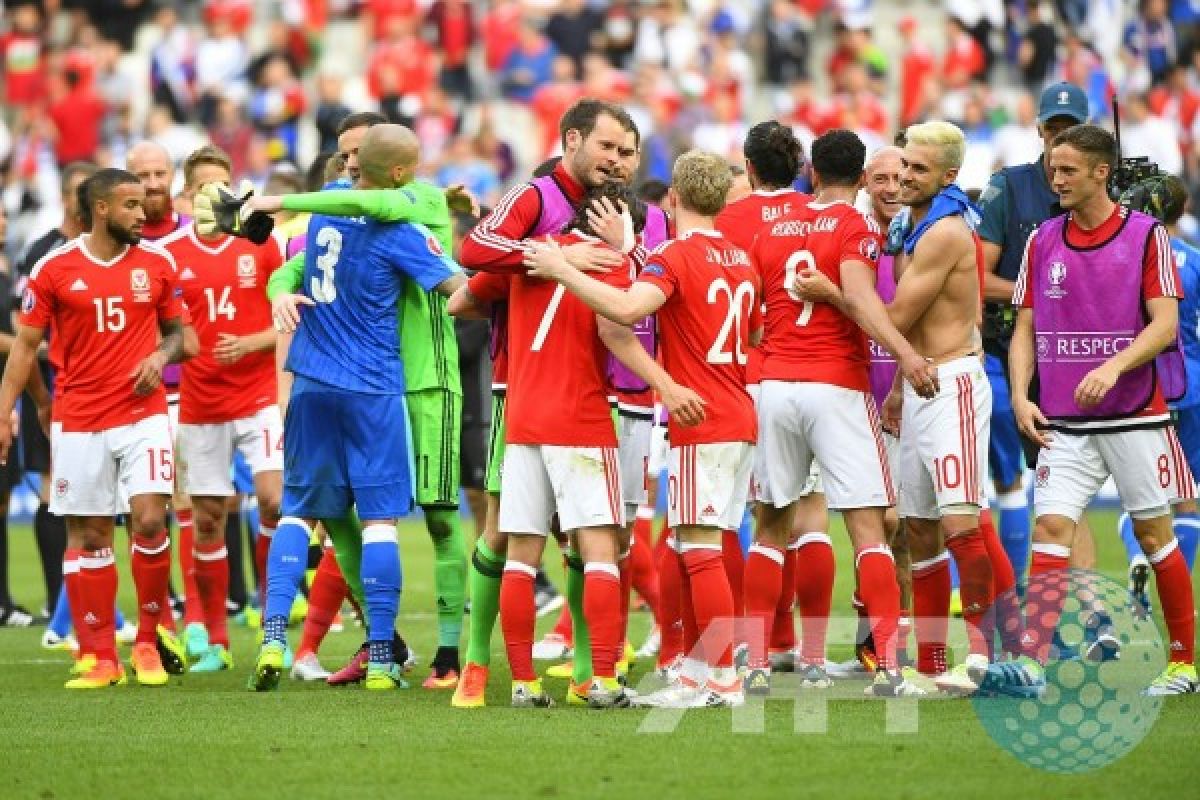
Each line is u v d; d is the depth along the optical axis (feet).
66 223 134.72
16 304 157.58
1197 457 123.75
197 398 124.16
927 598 102.99
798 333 99.96
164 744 87.56
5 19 339.57
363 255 105.60
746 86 317.63
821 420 98.94
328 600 114.62
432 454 108.27
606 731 88.89
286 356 110.83
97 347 111.65
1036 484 102.73
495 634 139.33
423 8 323.57
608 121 95.14
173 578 178.40
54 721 95.50
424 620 148.25
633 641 136.46
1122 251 99.71
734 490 94.84
